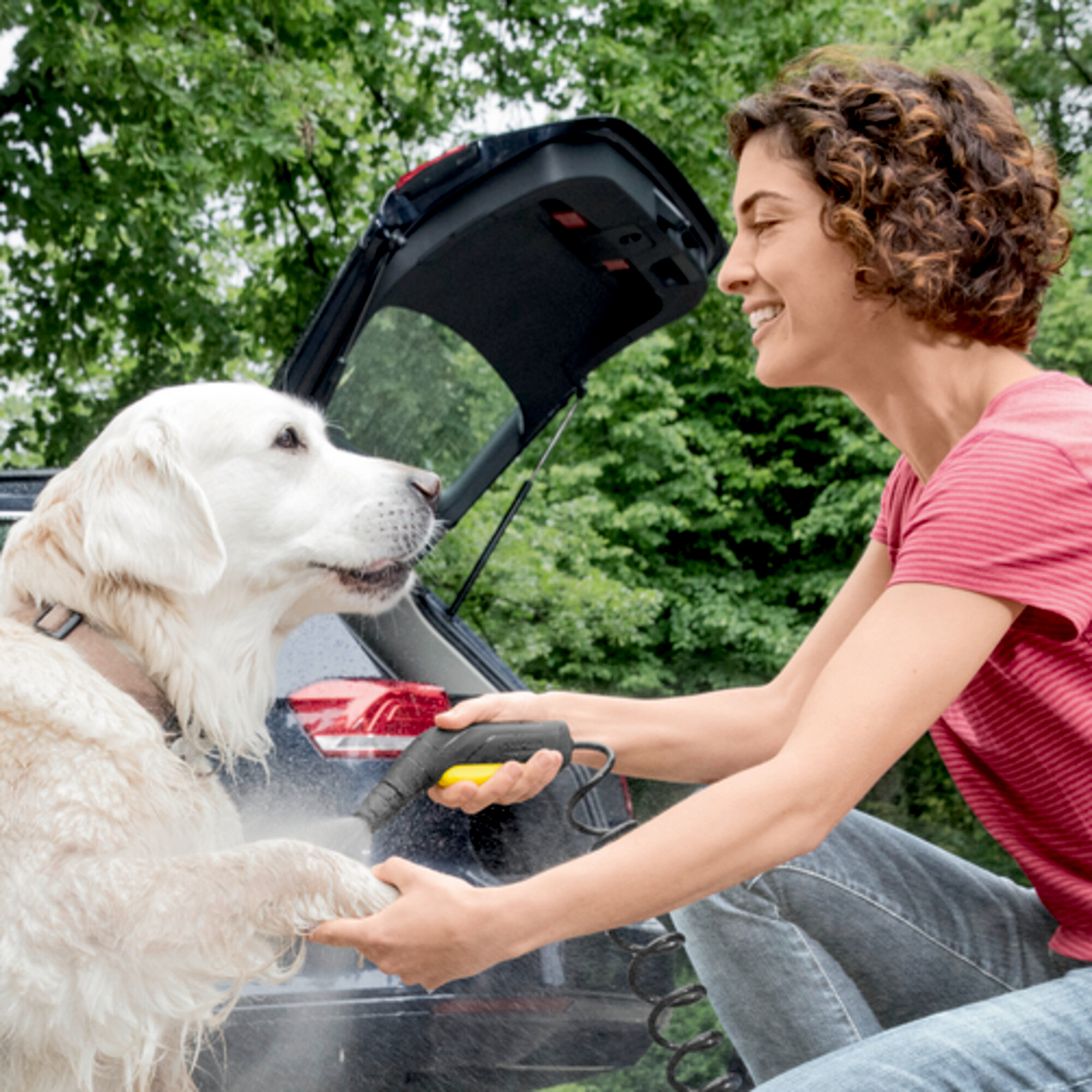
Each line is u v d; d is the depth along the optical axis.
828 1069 1.24
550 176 2.53
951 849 7.09
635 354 9.81
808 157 1.49
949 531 1.29
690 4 9.84
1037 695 1.39
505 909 1.22
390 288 2.47
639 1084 3.30
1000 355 1.52
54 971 1.40
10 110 8.20
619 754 1.74
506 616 8.05
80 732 1.52
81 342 8.80
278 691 2.41
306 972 2.05
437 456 3.09
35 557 1.74
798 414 11.02
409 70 9.46
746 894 1.72
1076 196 9.66
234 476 1.87
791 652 9.70
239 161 8.28
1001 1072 1.23
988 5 10.26
